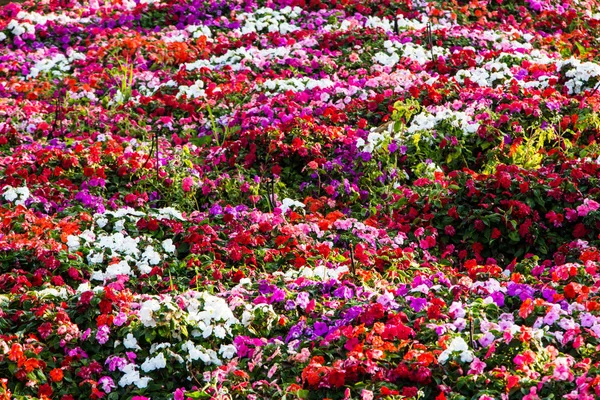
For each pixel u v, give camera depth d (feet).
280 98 38.14
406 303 22.93
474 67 41.68
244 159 34.50
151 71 45.27
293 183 33.47
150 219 28.40
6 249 25.96
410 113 35.04
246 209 30.45
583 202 27.94
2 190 30.58
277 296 23.68
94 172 32.37
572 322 20.66
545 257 27.66
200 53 46.32
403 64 43.39
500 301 22.67
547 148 34.65
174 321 21.83
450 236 28.45
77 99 41.78
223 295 24.56
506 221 27.66
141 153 34.45
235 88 40.50
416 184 30.91
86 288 24.03
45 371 21.34
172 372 21.24
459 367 19.76
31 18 51.08
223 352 21.76
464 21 50.31
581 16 53.21
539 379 18.97
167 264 26.37
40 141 37.65
